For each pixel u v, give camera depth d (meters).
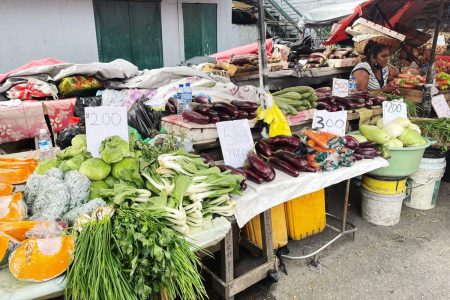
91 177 1.86
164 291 1.61
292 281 2.75
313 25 9.69
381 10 5.85
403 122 3.33
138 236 1.42
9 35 6.40
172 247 1.50
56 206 1.63
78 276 1.35
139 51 8.02
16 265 1.33
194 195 1.86
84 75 4.34
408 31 5.98
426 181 3.74
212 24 9.20
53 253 1.38
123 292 1.34
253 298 2.57
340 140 2.64
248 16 10.91
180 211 1.70
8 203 1.58
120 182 1.84
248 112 2.88
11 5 6.29
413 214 3.77
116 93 4.20
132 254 1.40
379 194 3.42
